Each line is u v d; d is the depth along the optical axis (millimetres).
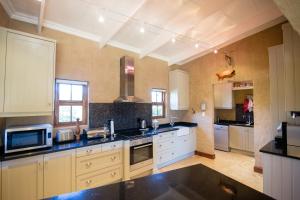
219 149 5348
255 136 3697
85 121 3273
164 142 3955
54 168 2271
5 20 2344
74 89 3166
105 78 3514
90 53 3297
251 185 3064
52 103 2451
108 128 3418
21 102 2195
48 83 2416
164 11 2783
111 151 2904
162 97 4910
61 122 2982
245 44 3941
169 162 4125
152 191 1148
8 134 2053
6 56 2090
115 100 3562
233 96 5484
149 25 3148
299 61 2361
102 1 2422
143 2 2463
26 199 2043
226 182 1288
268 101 3562
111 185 1237
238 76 4035
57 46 2889
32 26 2674
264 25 3420
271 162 2197
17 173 1993
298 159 1974
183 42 4047
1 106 2055
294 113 2564
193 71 4996
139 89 4195
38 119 2682
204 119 4711
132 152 3162
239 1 2822
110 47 3621
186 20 3080
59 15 2668
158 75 4680
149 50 3932
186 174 1432
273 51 2918
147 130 3924
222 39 3854
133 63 3748
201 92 4793
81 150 2539
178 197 1073
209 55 4605
